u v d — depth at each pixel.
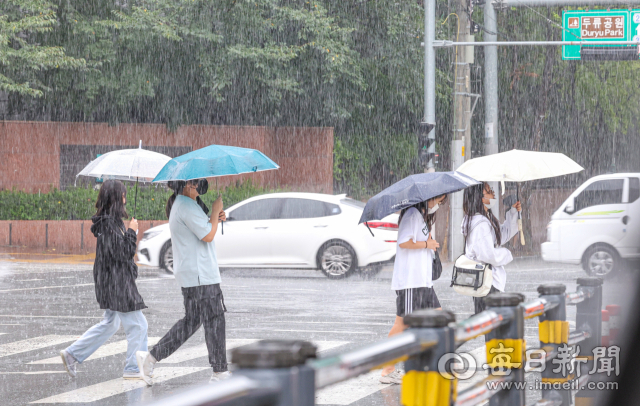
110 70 40.53
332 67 40.31
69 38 39.78
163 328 16.11
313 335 15.04
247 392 2.86
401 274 10.73
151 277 26.72
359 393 10.53
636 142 52.72
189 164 10.69
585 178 51.19
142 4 40.78
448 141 47.97
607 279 25.00
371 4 42.47
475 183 10.86
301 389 3.03
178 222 10.72
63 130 43.19
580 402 8.43
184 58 41.28
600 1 32.59
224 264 25.83
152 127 44.56
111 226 11.19
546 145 48.69
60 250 37.47
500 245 11.00
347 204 25.91
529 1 33.41
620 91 43.62
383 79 44.50
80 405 9.99
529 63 42.28
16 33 39.34
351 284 24.20
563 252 25.72
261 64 39.53
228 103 44.56
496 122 35.28
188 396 2.73
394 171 48.28
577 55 34.84
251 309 18.75
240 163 10.83
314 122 45.66
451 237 33.41
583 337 8.35
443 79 44.44
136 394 10.62
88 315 18.27
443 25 43.34
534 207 49.38
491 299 6.22
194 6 39.66
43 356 13.46
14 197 38.81
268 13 40.66
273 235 25.58
